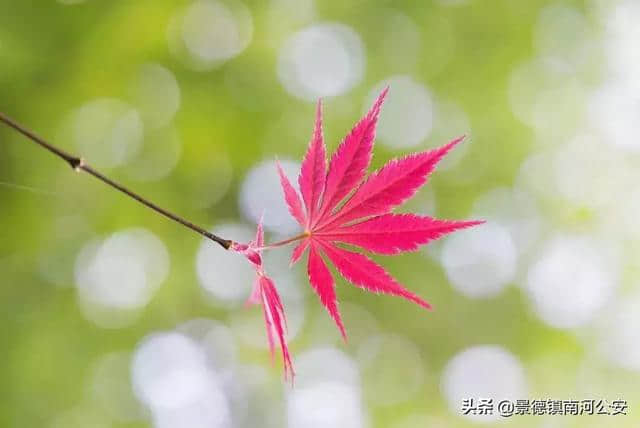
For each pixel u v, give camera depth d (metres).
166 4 1.09
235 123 1.24
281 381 1.47
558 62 1.47
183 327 1.35
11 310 1.06
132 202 1.14
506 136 1.48
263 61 1.27
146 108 1.15
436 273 1.53
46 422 1.08
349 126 1.36
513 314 1.59
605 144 1.58
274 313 0.55
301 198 0.55
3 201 1.02
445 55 1.41
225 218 1.38
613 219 1.61
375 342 1.57
